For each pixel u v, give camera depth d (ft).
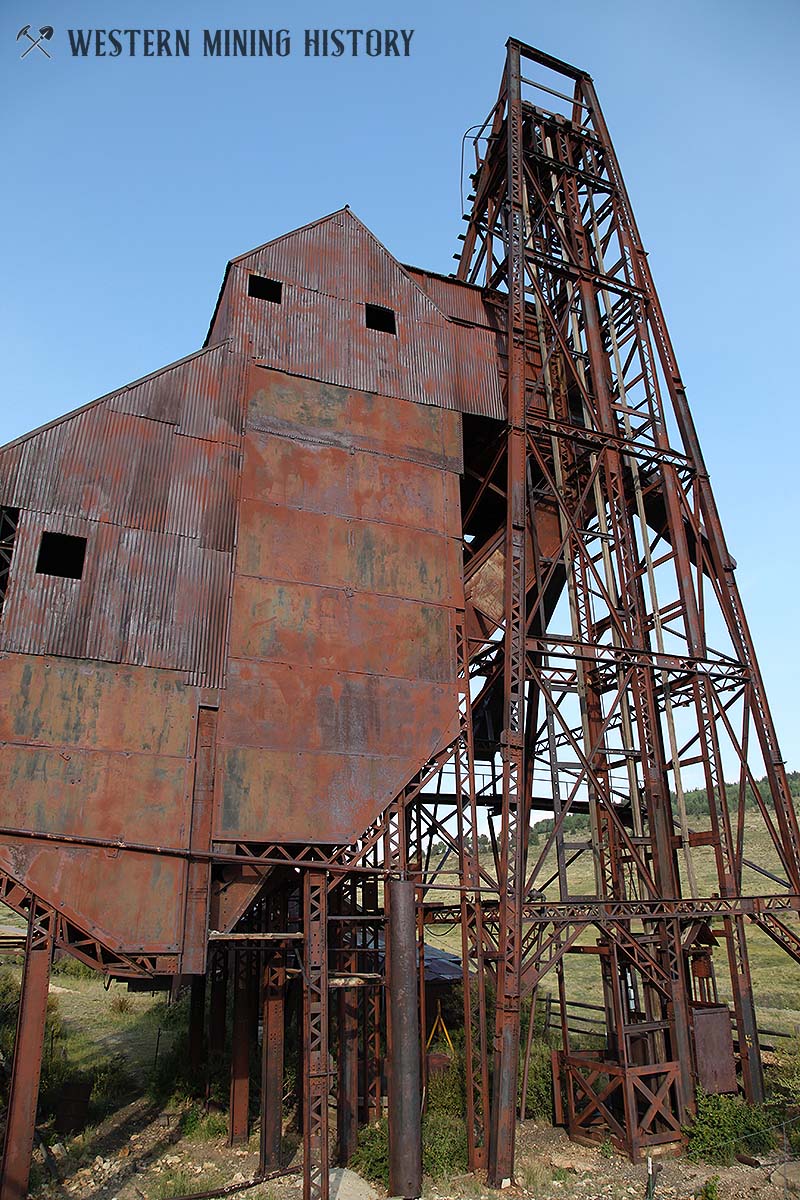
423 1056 55.21
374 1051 60.23
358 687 55.88
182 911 46.52
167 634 51.52
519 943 51.03
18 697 46.32
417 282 73.67
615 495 69.36
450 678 59.31
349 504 60.90
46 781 45.55
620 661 62.90
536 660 62.44
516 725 56.13
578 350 77.00
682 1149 51.42
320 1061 45.65
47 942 43.14
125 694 49.16
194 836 48.42
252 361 61.72
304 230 69.10
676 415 75.61
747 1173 47.09
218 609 53.62
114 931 44.68
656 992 57.62
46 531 50.24
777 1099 56.13
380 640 57.93
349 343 66.49
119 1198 44.78
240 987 58.80
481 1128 53.16
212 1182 46.65
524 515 62.64
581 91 89.76
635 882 73.77
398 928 49.60
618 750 61.82
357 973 55.31
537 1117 58.85
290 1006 82.33
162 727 49.47
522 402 66.44
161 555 53.21
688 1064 53.93
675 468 72.33
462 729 58.44
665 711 65.72
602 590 65.87
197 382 58.95
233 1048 57.52
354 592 58.39
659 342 77.71
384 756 54.85
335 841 51.39
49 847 44.62
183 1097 64.80
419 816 64.95
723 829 61.62
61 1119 56.03
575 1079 55.77
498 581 72.38
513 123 79.05
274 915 63.10
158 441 55.98
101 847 45.78
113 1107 63.05
